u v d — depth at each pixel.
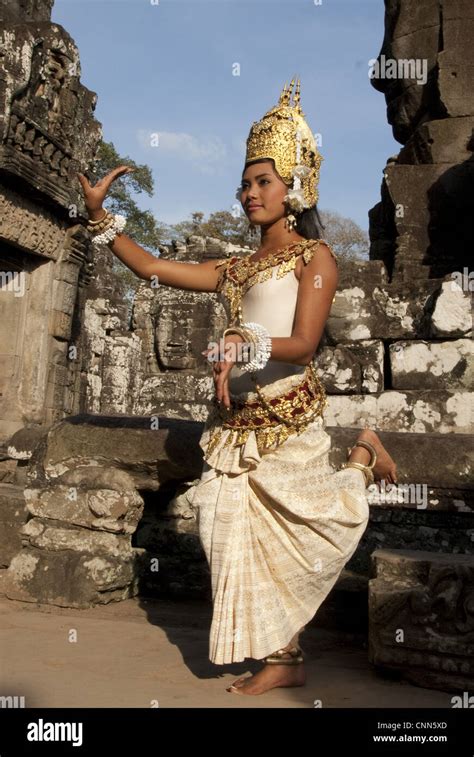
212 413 2.66
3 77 8.76
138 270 2.91
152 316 14.37
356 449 2.71
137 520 3.71
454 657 2.45
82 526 3.57
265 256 2.64
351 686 2.49
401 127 6.15
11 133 8.95
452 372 4.62
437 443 3.26
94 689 2.33
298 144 2.59
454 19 5.69
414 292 4.81
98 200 2.85
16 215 9.55
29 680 2.39
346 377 4.81
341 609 3.38
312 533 2.41
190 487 4.04
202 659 2.72
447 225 5.35
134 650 2.81
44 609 3.45
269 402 2.43
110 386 13.59
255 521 2.42
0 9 10.05
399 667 2.52
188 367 13.26
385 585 2.60
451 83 5.61
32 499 3.66
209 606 3.75
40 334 10.41
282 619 2.37
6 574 3.63
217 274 2.87
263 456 2.45
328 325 4.91
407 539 3.40
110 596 3.60
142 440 3.62
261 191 2.60
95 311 13.53
